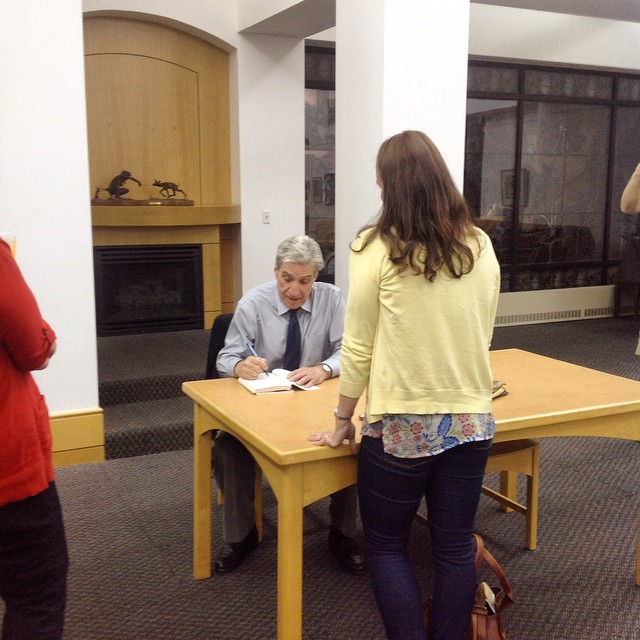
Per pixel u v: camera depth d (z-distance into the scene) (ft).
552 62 24.36
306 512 10.80
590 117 26.37
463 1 13.41
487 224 24.57
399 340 5.86
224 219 19.45
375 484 6.21
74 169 11.89
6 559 5.64
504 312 25.62
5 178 11.39
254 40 19.24
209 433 8.55
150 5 17.88
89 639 7.59
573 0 18.30
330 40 21.24
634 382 8.81
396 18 12.81
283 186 20.17
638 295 26.63
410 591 6.26
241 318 9.19
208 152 19.86
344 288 14.33
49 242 11.85
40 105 11.50
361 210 13.74
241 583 8.77
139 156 19.03
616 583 8.79
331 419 7.33
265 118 19.70
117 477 12.06
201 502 8.67
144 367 15.80
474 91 23.99
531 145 25.49
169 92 19.12
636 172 12.74
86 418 12.55
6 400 5.45
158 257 19.25
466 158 24.35
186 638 7.64
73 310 12.23
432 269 5.70
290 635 6.74
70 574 8.92
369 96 13.28
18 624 5.73
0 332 5.31
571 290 26.66
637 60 25.75
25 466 5.50
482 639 6.72
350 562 9.00
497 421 7.18
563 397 8.11
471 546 6.39
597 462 13.01
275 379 8.58
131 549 9.59
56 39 11.50
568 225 26.71
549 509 10.95
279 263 8.89
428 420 5.91
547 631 7.79
